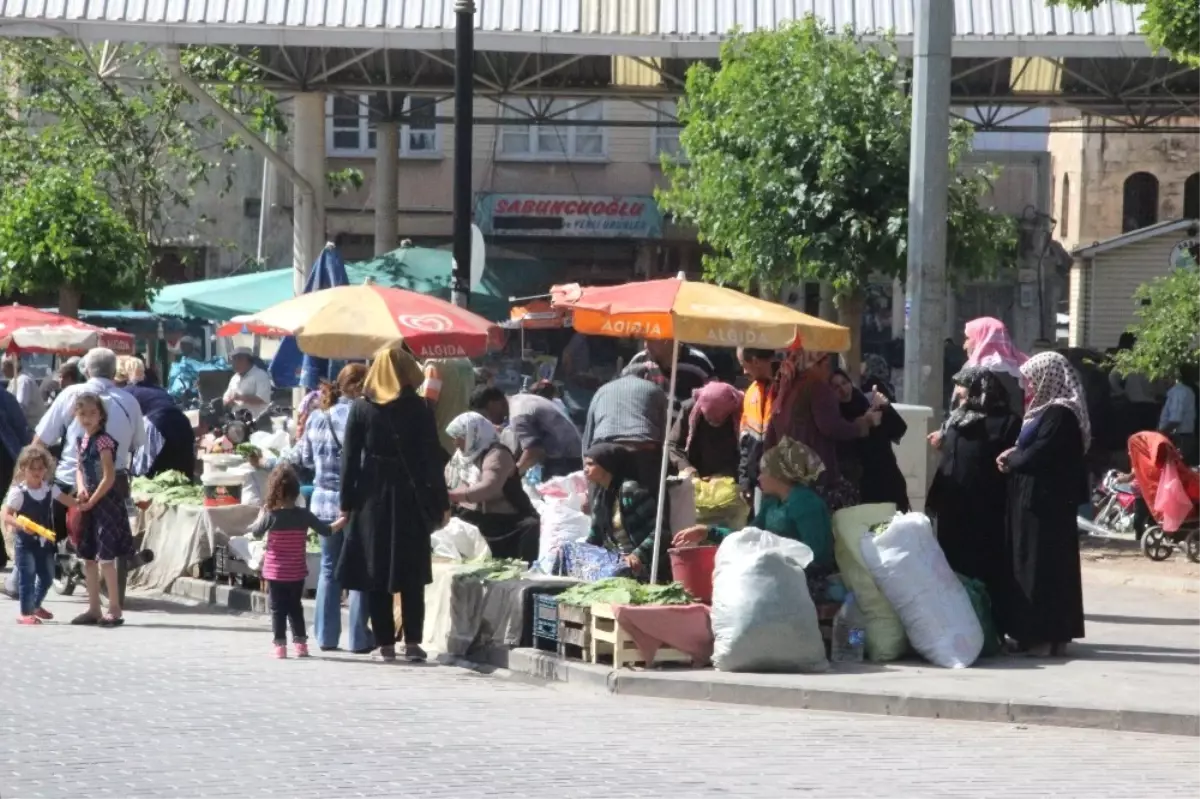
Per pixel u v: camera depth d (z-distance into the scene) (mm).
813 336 13711
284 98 39219
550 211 44312
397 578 13859
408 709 11523
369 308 17625
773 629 12734
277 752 9727
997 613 13852
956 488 13984
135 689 12055
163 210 45688
